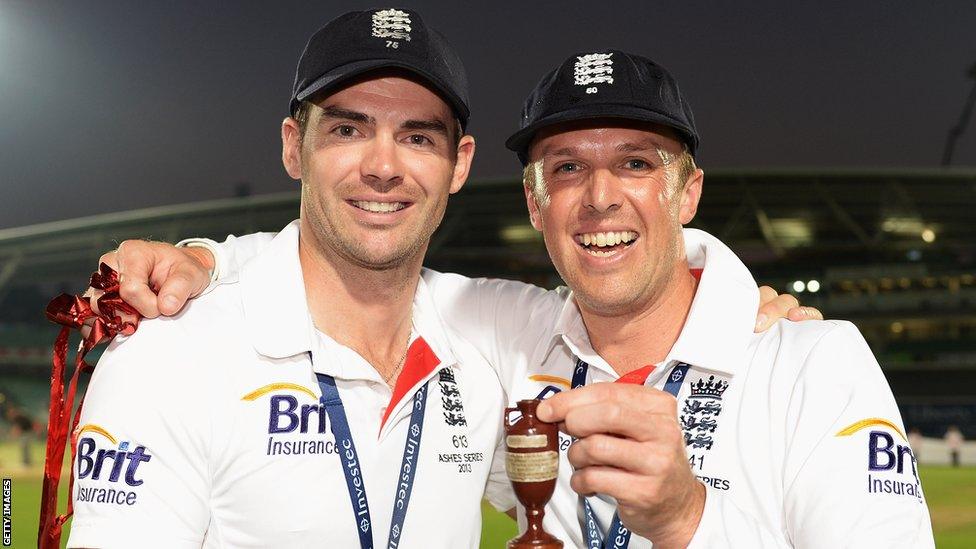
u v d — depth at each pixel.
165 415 1.76
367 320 2.01
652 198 1.94
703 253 2.22
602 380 2.08
